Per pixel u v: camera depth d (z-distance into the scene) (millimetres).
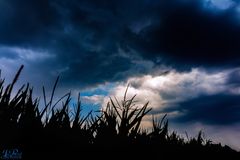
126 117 2387
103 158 2006
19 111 1849
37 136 1801
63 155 1862
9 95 1828
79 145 1932
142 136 2301
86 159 1961
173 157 2668
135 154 2125
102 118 2471
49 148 1818
